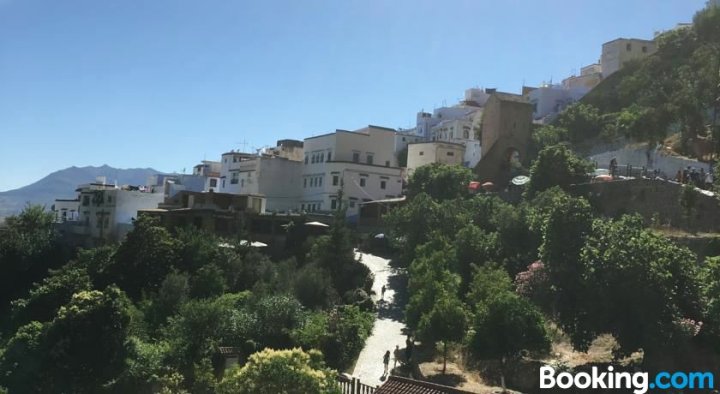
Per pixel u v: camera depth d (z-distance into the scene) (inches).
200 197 2696.9
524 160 3115.2
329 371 848.9
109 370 1184.2
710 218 1723.7
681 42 3587.6
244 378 772.0
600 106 3627.0
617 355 1180.5
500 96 3206.2
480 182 2952.8
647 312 1098.7
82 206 3299.7
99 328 1196.5
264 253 2346.2
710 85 2709.2
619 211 1931.6
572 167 2118.6
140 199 3132.4
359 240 2541.8
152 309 1642.5
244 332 1440.7
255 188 3344.0
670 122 2529.5
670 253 1169.4
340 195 2463.1
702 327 1138.7
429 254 1739.7
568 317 1243.8
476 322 1190.9
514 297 1189.7
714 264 1178.0
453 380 1203.2
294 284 1802.4
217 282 1817.2
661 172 2288.4
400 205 2600.9
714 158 2308.1
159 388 1165.1
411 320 1424.7
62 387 1155.3
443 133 4419.3
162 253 1919.3
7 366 1184.2
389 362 1396.4
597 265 1159.0
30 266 2370.8
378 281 2033.7
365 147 3319.4
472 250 1699.1
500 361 1174.3
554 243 1304.1
